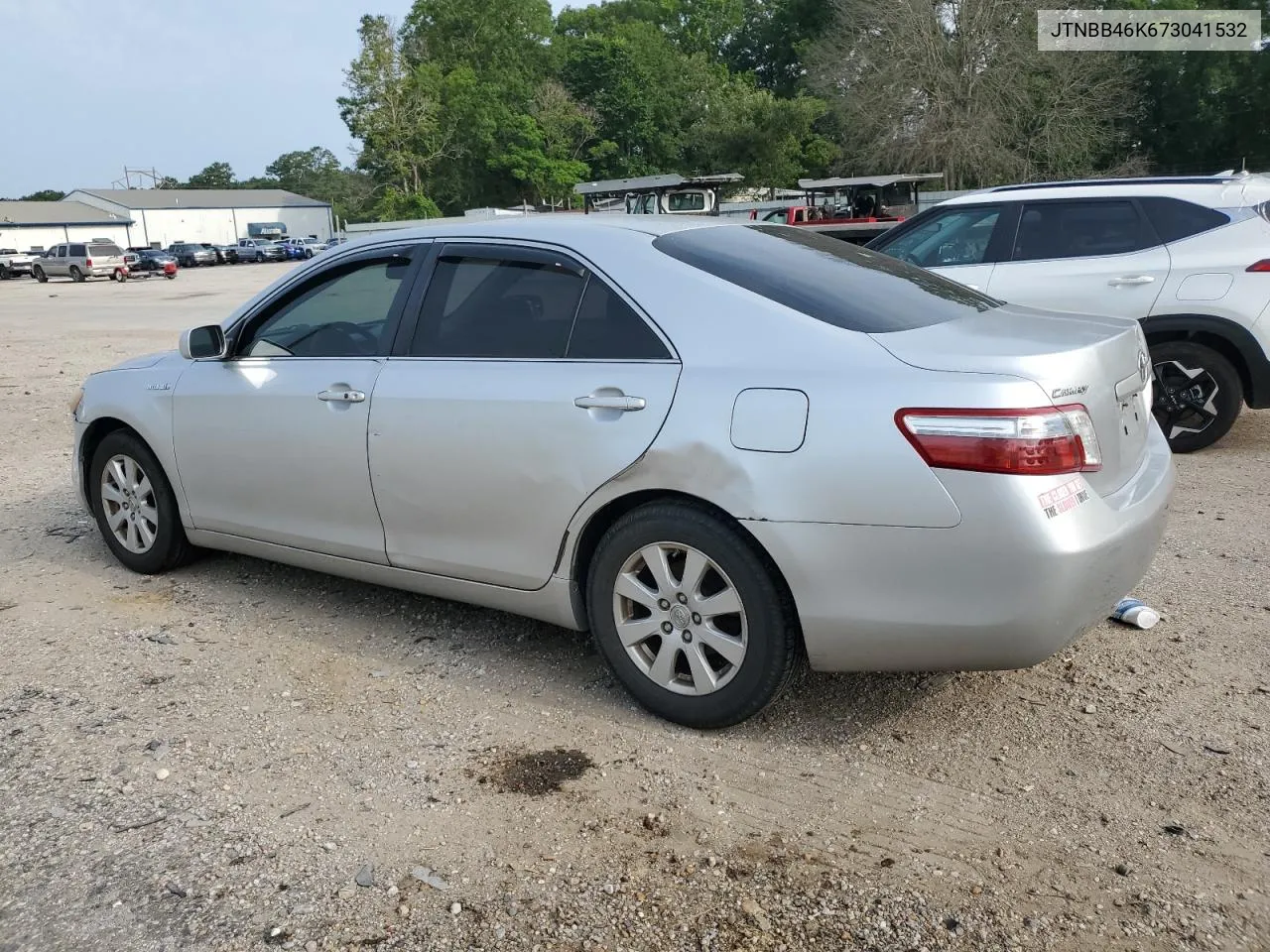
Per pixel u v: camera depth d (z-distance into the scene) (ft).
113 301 97.19
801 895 8.49
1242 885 8.52
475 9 278.05
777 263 11.82
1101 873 8.71
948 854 9.01
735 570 10.39
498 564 12.17
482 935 8.09
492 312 12.35
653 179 70.49
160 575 16.56
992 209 24.59
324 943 8.04
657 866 8.92
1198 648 12.94
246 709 11.91
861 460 9.62
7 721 11.63
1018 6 124.16
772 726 11.30
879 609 9.79
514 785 10.23
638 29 255.70
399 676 12.75
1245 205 22.17
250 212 330.34
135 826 9.59
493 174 253.65
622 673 11.54
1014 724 11.22
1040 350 9.85
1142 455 11.51
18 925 8.33
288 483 13.93
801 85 196.54
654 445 10.60
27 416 31.94
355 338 13.58
